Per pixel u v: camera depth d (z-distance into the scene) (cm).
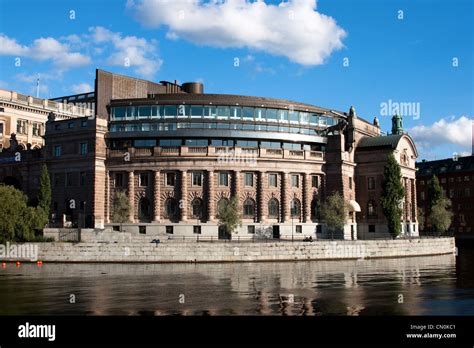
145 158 8294
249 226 8319
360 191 9588
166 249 6269
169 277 4906
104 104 9650
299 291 4078
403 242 7788
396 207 8569
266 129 9156
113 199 8419
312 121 9688
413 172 10600
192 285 4375
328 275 5156
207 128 8706
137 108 8994
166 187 8300
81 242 6275
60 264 6088
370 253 7300
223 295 3875
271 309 3341
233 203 7669
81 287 4238
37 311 3266
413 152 10581
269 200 8512
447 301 3672
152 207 8275
